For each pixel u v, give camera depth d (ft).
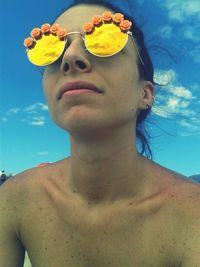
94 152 1.02
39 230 1.13
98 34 0.98
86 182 1.06
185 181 1.10
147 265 1.04
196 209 1.03
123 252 1.04
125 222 1.05
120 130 1.00
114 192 1.06
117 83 0.97
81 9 1.07
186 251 1.01
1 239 1.19
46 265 1.12
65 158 1.22
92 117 0.94
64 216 1.09
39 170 1.22
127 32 1.00
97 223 1.06
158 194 1.07
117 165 1.04
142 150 1.28
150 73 1.18
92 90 0.95
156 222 1.04
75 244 1.08
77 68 0.95
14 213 1.18
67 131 1.00
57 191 1.12
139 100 1.11
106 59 0.97
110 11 1.11
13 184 1.21
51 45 1.01
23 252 1.24
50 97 1.02
